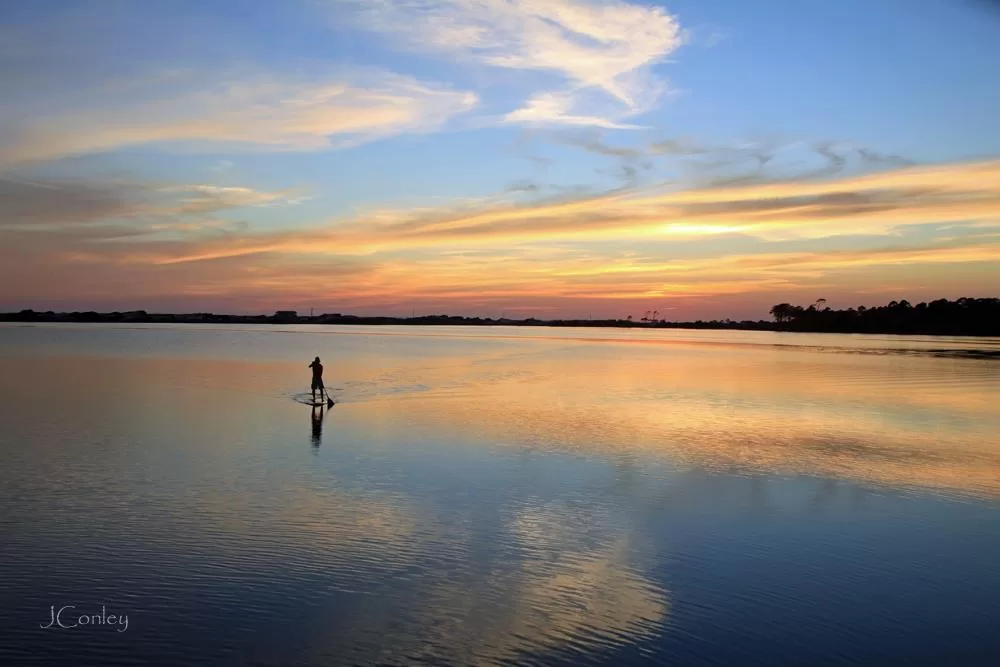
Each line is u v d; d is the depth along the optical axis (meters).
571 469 20.80
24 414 29.53
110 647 9.80
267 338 143.75
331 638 10.20
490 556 13.55
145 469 19.64
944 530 15.69
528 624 10.83
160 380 45.62
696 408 35.34
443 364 68.69
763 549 14.33
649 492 18.39
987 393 43.59
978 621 11.24
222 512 15.70
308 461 21.16
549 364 71.75
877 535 15.27
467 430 27.36
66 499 16.44
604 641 10.37
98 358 67.62
